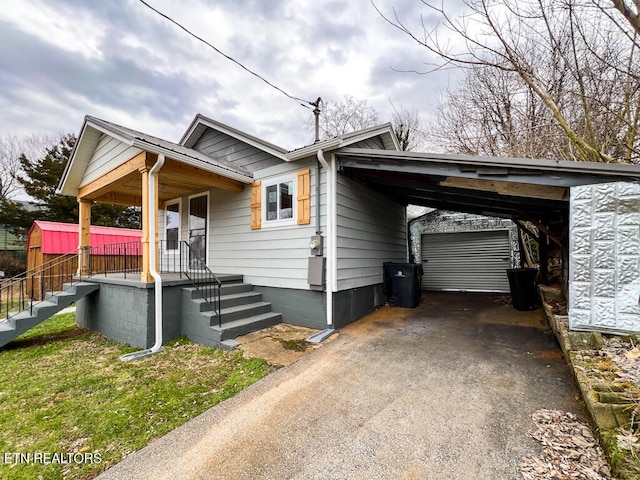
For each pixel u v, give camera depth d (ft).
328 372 11.52
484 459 6.69
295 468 6.70
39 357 15.11
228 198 22.53
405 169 14.49
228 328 15.39
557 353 12.37
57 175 55.77
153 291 15.85
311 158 17.99
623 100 13.03
